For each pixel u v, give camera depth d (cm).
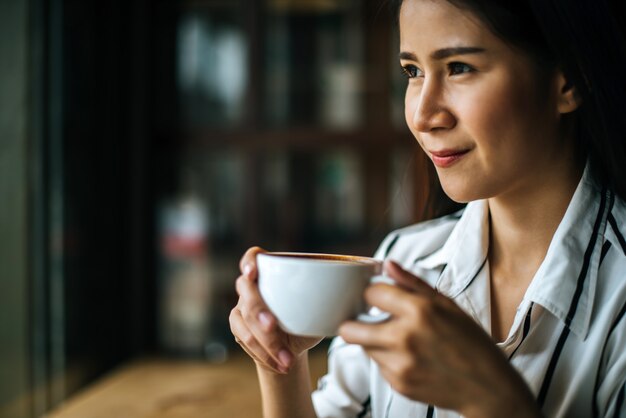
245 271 62
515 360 74
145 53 207
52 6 169
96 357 192
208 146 211
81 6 183
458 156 66
